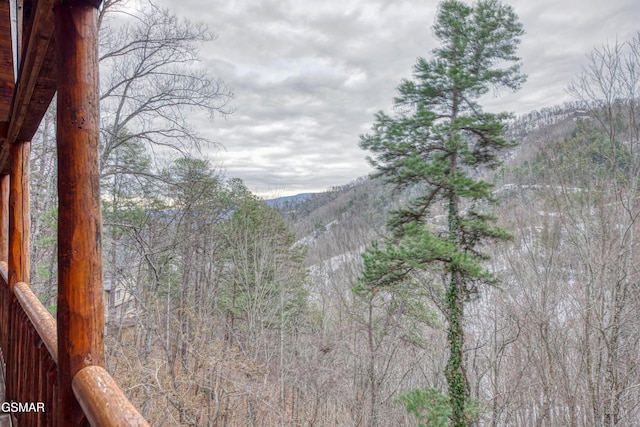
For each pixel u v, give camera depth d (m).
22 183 2.78
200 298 14.07
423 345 13.79
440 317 14.96
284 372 13.14
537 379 12.25
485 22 10.37
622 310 9.80
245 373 10.87
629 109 10.14
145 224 9.51
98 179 1.11
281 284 15.84
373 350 13.22
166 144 8.30
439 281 13.23
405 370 14.91
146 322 10.66
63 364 1.09
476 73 10.66
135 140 8.46
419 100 10.74
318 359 13.32
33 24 1.29
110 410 0.86
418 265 9.65
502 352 12.78
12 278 2.76
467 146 9.79
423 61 10.42
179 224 10.40
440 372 14.11
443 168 9.89
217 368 9.59
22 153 2.79
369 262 10.41
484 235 10.52
